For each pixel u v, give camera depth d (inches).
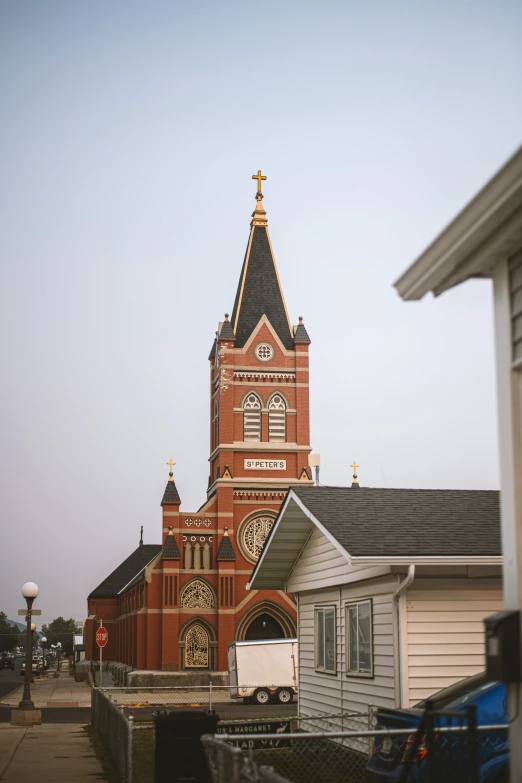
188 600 2493.8
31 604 1328.7
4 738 1039.0
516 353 330.3
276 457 2640.3
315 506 829.2
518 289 328.5
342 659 841.5
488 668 324.8
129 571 4232.3
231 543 2522.1
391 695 708.7
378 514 807.1
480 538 728.3
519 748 316.2
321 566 904.9
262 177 2979.8
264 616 2524.6
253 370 2689.5
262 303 2780.5
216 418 2785.4
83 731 1139.9
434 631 700.7
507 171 286.0
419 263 362.6
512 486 329.7
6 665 4618.6
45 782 680.4
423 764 458.3
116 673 2810.0
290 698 1786.4
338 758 745.6
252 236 2878.9
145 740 972.6
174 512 2524.6
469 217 319.9
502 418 338.3
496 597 716.0
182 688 1231.5
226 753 353.7
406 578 687.7
